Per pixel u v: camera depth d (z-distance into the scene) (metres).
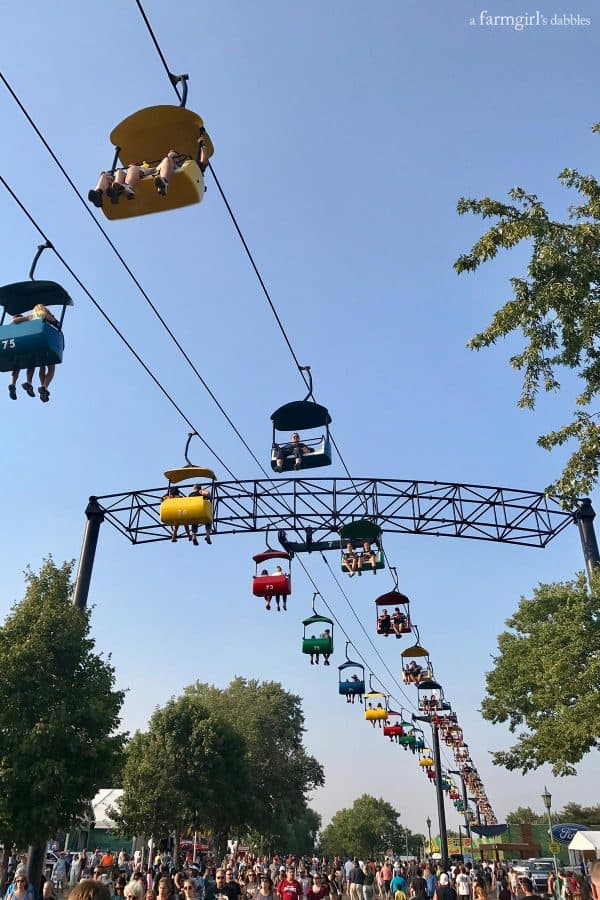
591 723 20.09
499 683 36.06
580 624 20.62
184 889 16.77
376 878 37.81
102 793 60.34
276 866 36.19
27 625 19.52
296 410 17.44
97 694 19.38
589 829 33.06
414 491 23.62
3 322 10.51
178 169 8.55
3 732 17.91
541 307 13.54
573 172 14.49
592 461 13.56
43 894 17.67
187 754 45.47
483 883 18.23
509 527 23.31
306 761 66.19
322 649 23.91
